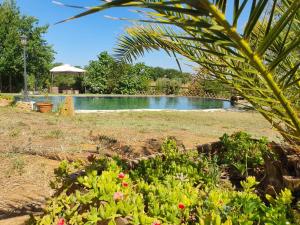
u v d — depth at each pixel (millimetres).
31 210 4316
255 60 1582
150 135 9516
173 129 11047
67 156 6859
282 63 2633
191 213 2398
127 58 3461
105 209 2318
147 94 38281
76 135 9273
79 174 3191
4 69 36500
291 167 3219
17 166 6016
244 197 2422
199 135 9750
